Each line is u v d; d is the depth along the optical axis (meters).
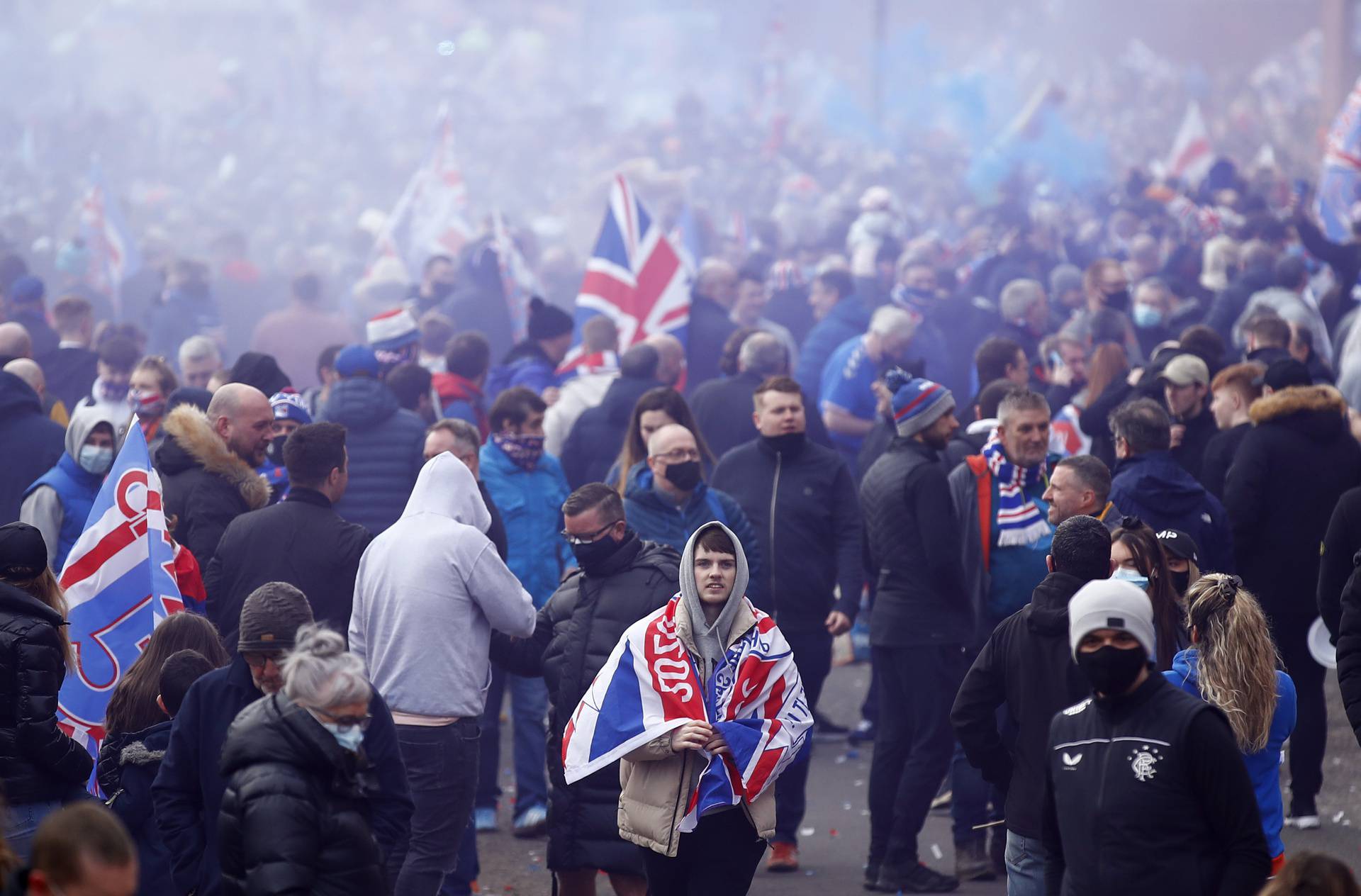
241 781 16.19
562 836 23.42
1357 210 61.28
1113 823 15.95
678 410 30.58
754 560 28.53
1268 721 19.06
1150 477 27.11
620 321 48.03
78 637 24.09
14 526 21.72
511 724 39.44
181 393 30.02
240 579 24.53
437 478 24.19
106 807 19.92
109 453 28.16
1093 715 16.45
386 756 18.23
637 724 20.31
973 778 27.94
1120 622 15.85
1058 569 20.06
